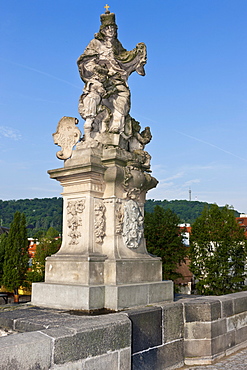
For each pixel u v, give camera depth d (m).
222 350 7.57
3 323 5.92
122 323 5.27
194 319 7.25
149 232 39.22
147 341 6.20
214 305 7.46
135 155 8.16
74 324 4.95
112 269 7.05
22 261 40.78
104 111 8.14
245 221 52.22
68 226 7.58
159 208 40.56
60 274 7.27
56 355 4.34
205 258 38.53
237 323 8.22
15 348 3.96
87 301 6.55
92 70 7.95
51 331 4.55
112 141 7.99
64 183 7.74
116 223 7.52
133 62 8.63
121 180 7.66
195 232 40.31
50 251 40.06
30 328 5.48
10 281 39.97
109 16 8.47
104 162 7.63
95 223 7.40
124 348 5.25
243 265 38.84
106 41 8.41
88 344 4.72
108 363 4.98
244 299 8.62
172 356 6.72
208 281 37.53
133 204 7.88
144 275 7.63
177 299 8.26
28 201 128.38
